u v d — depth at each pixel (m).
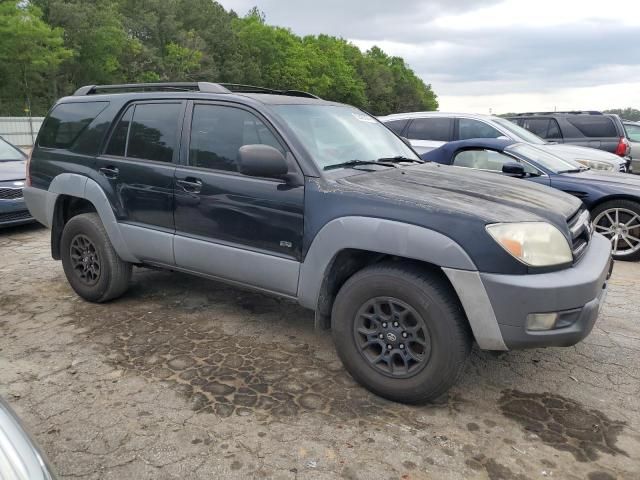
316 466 2.53
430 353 2.89
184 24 73.81
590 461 2.60
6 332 4.02
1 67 40.94
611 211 6.22
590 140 10.87
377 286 2.99
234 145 3.66
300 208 3.26
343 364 3.24
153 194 3.98
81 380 3.31
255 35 79.00
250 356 3.65
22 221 7.48
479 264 2.72
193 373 3.41
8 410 1.82
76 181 4.43
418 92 126.38
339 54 91.06
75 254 4.59
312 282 3.25
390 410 3.02
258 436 2.75
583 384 3.33
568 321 2.79
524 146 7.07
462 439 2.76
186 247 3.83
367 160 3.78
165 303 4.63
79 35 50.00
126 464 2.54
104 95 4.55
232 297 4.79
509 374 3.45
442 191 3.18
